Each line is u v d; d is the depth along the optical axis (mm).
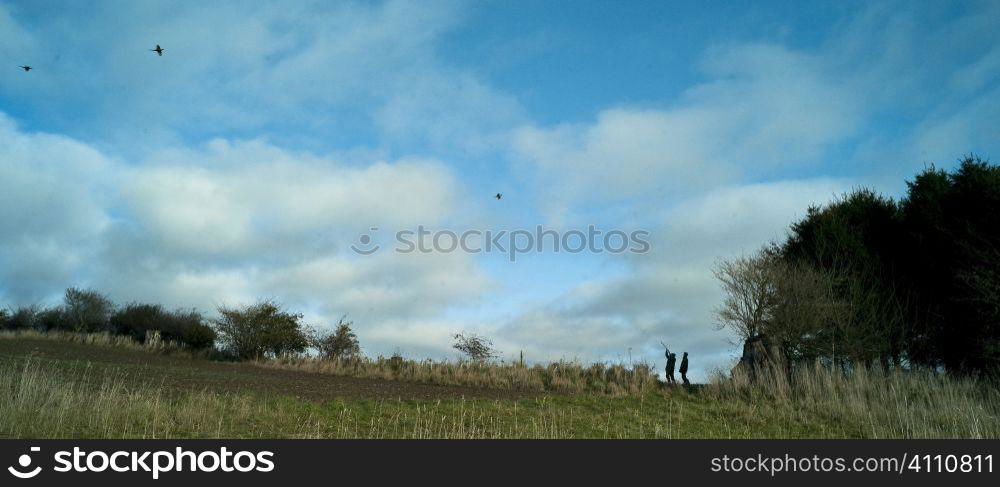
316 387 17594
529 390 19266
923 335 20281
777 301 19609
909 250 21656
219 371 20359
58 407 10711
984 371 17984
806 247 23156
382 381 20859
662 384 19484
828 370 18172
